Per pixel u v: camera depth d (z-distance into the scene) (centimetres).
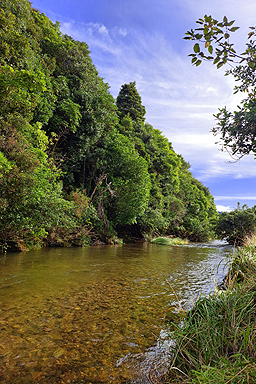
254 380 138
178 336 213
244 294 240
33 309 358
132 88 3291
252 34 227
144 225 2016
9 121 833
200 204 3538
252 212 1738
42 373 209
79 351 248
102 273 621
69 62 1708
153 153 2712
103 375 208
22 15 1218
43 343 262
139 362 229
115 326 311
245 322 211
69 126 1427
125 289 481
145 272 656
